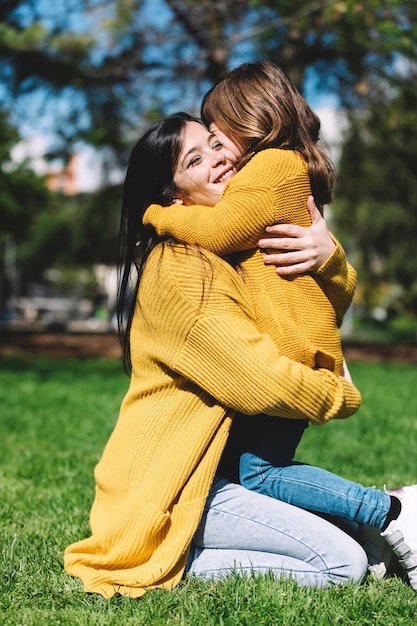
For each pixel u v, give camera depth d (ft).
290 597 7.14
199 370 7.51
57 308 175.83
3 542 9.32
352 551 7.70
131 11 34.94
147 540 7.37
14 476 13.58
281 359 7.40
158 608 6.97
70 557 7.92
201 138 8.23
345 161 57.00
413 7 31.96
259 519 7.70
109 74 35.86
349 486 7.78
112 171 44.11
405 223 88.07
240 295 7.75
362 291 140.26
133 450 7.70
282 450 7.98
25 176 65.87
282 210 7.79
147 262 7.93
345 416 8.13
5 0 33.50
